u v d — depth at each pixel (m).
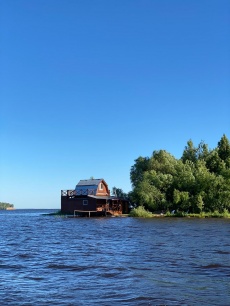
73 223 63.62
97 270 18.70
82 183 89.38
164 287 14.97
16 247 29.55
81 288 15.05
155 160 92.00
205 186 79.31
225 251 24.64
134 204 91.25
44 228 53.31
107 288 14.98
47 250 27.33
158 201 81.50
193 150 92.38
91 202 84.31
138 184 85.31
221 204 77.81
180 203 79.88
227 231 41.41
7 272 18.66
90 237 37.50
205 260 21.08
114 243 31.11
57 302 13.12
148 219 69.44
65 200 88.06
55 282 16.23
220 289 14.58
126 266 19.56
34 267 20.00
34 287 15.35
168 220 65.44
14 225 62.25
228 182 78.00
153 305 12.60
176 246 27.77
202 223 56.31
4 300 13.42
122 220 68.00
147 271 18.14
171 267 19.11
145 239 33.75
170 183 82.69
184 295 13.75
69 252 25.94
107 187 92.00
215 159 87.62
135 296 13.70
